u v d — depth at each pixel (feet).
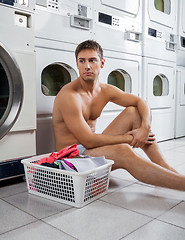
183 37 10.66
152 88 9.18
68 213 3.69
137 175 4.33
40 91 5.99
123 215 3.63
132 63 8.34
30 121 5.07
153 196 4.34
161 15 9.27
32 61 5.05
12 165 4.93
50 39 6.08
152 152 5.17
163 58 9.59
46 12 5.97
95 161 4.34
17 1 4.79
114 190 4.63
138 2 8.38
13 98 4.77
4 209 3.83
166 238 3.01
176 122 10.57
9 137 4.83
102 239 3.00
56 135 5.44
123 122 5.33
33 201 4.14
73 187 3.87
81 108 4.87
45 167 4.15
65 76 6.93
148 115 5.25
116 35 7.74
